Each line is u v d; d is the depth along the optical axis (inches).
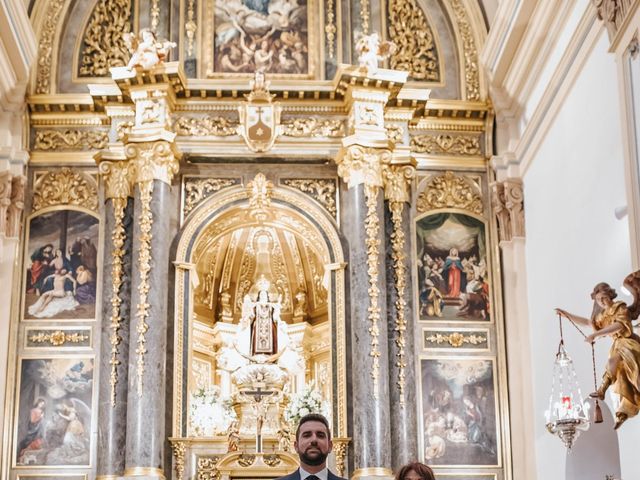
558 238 702.5
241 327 819.4
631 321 506.6
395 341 771.4
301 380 870.4
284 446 767.7
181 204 805.2
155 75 781.3
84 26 848.3
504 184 804.6
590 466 586.6
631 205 532.4
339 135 816.3
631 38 533.3
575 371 657.0
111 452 736.3
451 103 824.9
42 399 767.1
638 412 497.4
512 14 745.0
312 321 896.9
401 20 862.5
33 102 810.2
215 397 800.3
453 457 772.6
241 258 903.1
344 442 761.0
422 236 815.1
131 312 759.1
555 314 706.2
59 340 778.2
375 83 797.2
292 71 842.8
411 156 805.9
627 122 538.6
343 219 810.2
